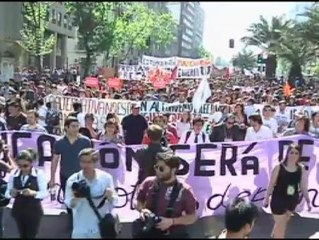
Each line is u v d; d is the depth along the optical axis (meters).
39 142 8.72
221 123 11.24
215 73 53.47
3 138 8.74
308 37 47.50
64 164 7.59
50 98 15.29
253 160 8.83
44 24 20.11
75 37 25.03
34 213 6.14
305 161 8.92
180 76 25.19
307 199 7.28
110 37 27.78
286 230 7.82
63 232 7.19
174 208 5.25
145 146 8.09
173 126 11.69
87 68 30.12
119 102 14.81
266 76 55.06
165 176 5.31
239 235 4.77
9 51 21.98
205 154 8.70
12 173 6.38
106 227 5.20
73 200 5.86
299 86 42.06
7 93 18.72
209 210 8.73
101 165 8.48
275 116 13.62
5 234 7.22
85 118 10.48
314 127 10.70
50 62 28.52
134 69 27.77
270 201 7.25
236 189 8.81
